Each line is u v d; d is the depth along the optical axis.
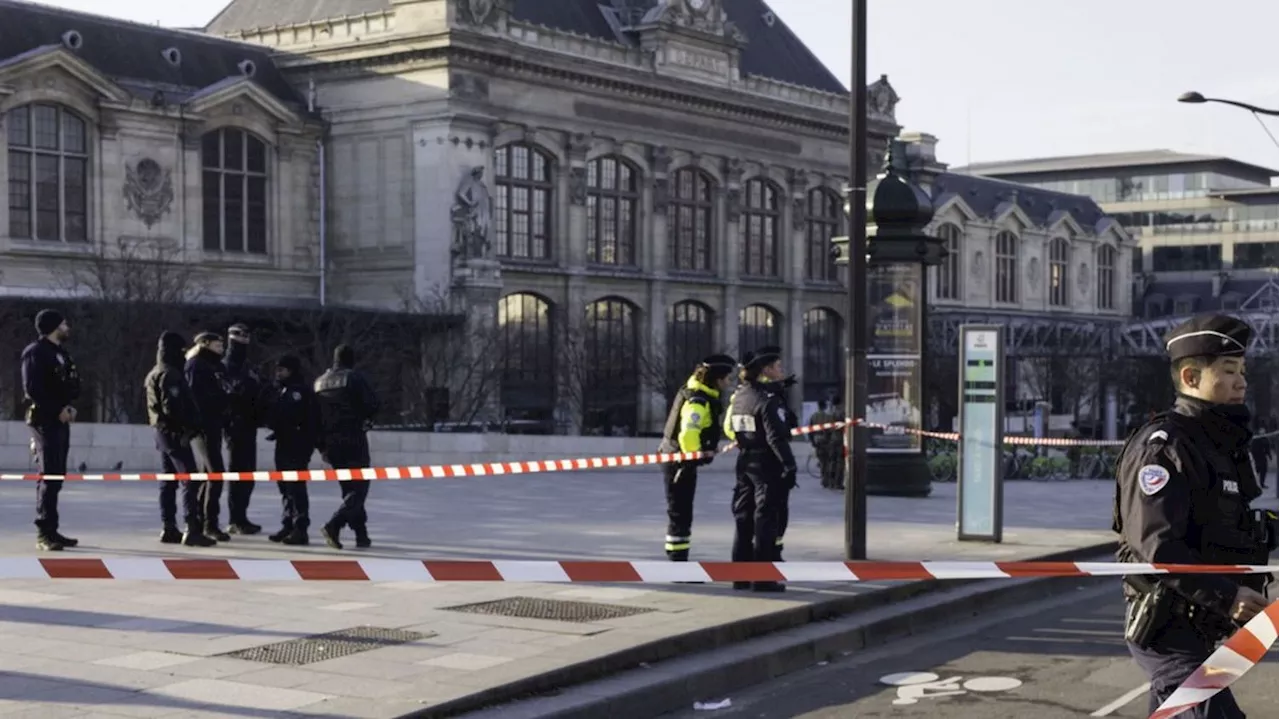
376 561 8.31
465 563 8.20
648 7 76.50
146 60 61.12
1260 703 10.65
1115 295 118.94
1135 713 10.38
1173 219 134.50
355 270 65.44
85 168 57.66
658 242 74.38
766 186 82.06
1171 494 5.98
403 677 10.25
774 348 14.54
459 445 39.00
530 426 67.38
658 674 11.05
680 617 12.65
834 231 86.94
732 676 11.52
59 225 56.88
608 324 72.94
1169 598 6.07
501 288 64.00
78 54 58.28
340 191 65.75
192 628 12.01
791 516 22.92
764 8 88.88
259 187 63.72
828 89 89.56
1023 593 16.12
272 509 22.92
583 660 10.77
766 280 81.50
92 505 22.83
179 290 53.50
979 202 105.62
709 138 77.12
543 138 68.19
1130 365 91.56
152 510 22.03
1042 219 110.69
